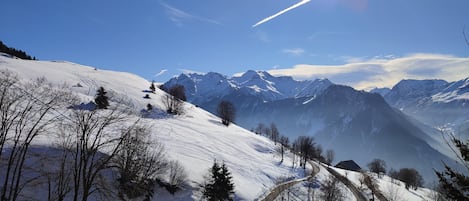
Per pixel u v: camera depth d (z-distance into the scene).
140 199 47.47
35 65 132.50
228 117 151.88
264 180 82.56
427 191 126.69
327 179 95.94
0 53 143.25
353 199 85.56
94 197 40.44
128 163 40.75
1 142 25.41
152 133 84.00
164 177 56.91
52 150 42.28
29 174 39.75
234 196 64.56
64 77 123.69
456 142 10.92
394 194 97.56
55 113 40.41
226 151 94.31
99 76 147.00
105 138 37.94
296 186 83.88
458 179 11.59
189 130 105.25
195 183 60.62
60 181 31.81
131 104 115.81
